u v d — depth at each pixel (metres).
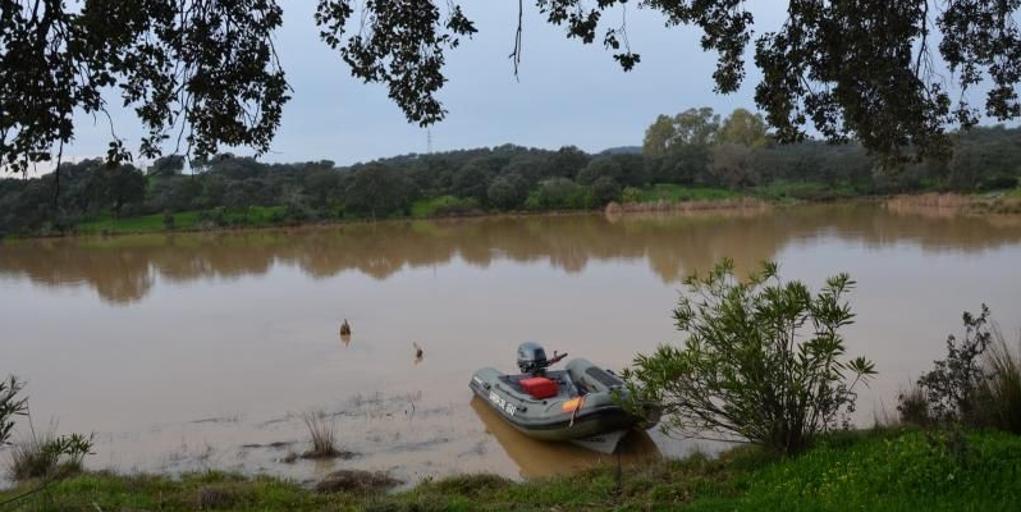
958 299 19.00
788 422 6.79
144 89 5.46
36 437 11.40
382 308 22.95
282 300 25.72
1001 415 6.94
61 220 61.66
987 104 6.96
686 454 9.55
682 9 7.06
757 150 85.25
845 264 27.02
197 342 19.20
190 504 7.57
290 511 7.39
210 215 67.25
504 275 29.08
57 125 4.87
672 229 48.16
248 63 5.61
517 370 14.99
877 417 9.73
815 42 6.27
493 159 94.44
